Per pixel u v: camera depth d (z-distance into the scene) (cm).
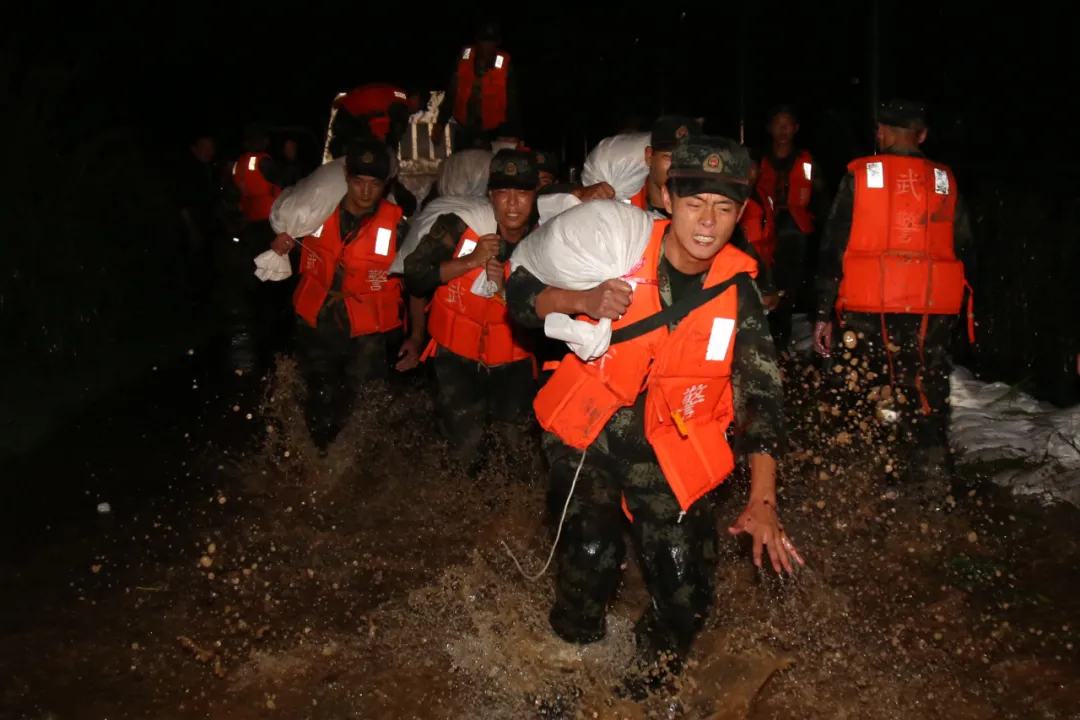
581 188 492
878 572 487
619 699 372
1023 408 672
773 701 386
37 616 456
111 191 1132
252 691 398
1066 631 429
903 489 559
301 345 641
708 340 342
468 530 546
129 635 440
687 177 324
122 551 525
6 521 562
